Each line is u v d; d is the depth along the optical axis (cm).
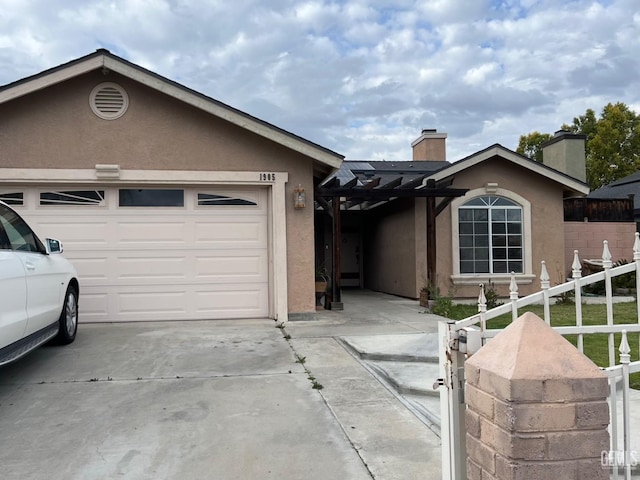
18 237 521
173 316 853
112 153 818
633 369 258
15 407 444
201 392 484
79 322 830
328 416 425
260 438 381
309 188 870
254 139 855
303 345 677
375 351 614
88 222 835
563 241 1252
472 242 1215
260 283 877
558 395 196
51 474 325
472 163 1166
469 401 231
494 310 280
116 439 379
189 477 322
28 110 798
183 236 859
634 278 1285
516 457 195
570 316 918
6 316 446
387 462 341
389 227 1415
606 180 3422
